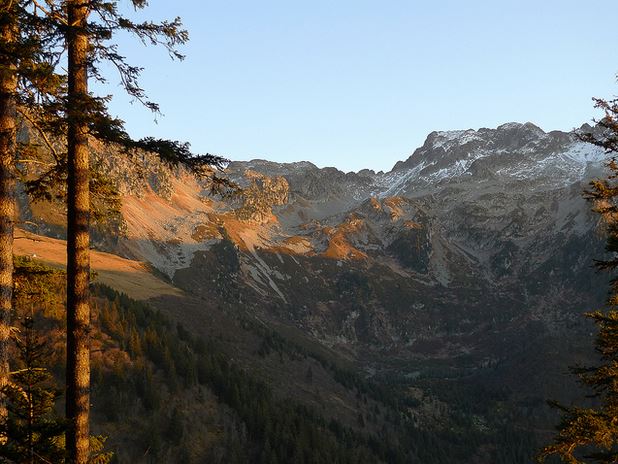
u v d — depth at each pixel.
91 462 11.27
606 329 15.49
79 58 11.12
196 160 11.34
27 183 11.95
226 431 88.06
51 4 11.05
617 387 15.66
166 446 78.25
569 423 15.46
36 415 10.53
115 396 79.62
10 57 10.00
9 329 11.08
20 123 11.59
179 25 11.20
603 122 15.15
